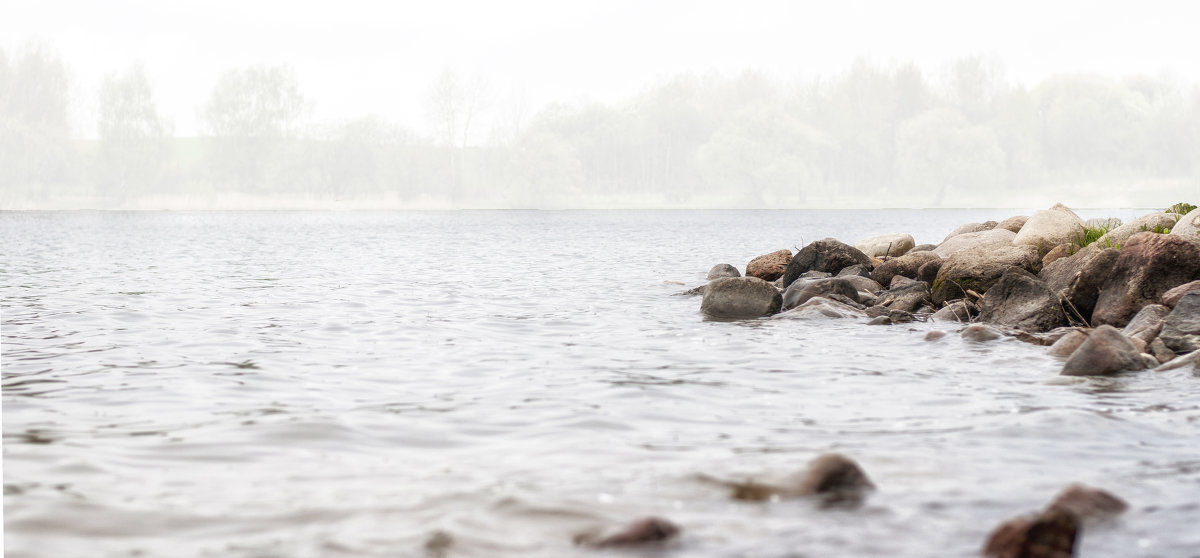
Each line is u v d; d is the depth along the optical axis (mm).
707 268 31938
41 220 82375
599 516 5941
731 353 13375
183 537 5547
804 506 6152
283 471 7012
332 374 11430
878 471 7016
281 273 28672
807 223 81938
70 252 39031
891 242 25734
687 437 8180
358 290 23109
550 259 36156
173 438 8016
